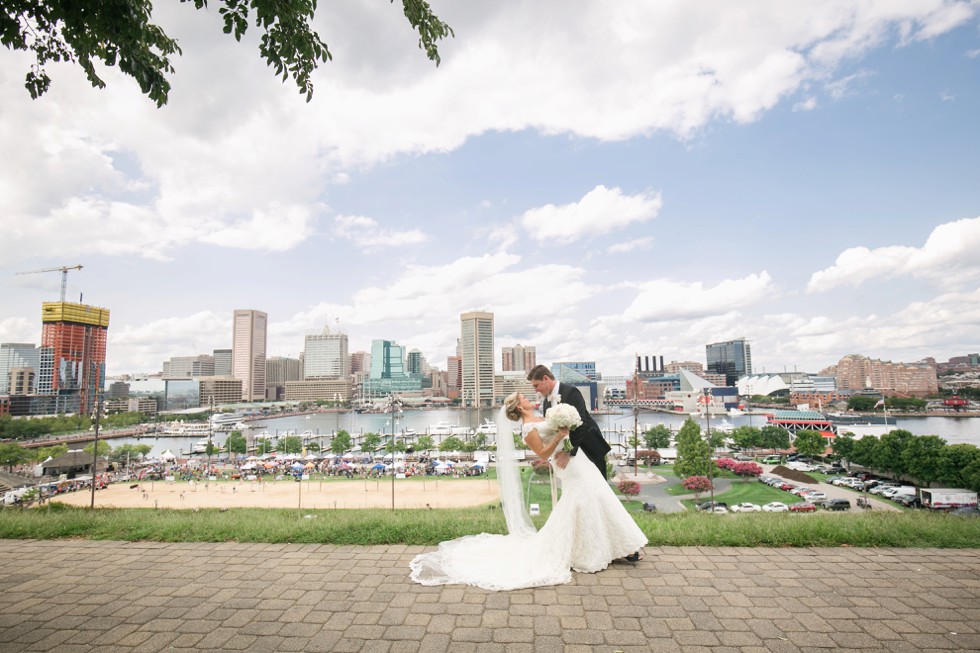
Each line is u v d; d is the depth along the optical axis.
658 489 56.53
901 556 5.84
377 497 53.12
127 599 4.80
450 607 4.47
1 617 4.41
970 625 4.02
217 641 3.87
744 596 4.65
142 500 54.41
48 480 75.38
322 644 3.79
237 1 4.90
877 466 58.75
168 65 5.56
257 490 60.41
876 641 3.75
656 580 5.08
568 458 5.59
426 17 5.72
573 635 3.88
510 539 6.17
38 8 4.81
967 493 41.50
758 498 50.19
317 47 5.28
